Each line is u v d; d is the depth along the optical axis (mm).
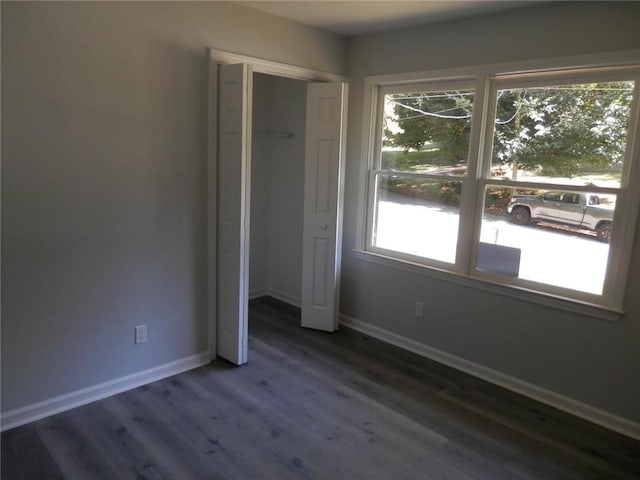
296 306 4695
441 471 2330
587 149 2789
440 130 3471
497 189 3189
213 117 3117
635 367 2662
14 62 2301
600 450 2553
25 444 2391
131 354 2973
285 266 4797
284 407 2838
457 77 3287
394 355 3646
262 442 2490
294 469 2293
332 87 3658
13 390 2521
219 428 2598
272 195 4828
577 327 2855
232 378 3172
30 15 2320
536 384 3064
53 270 2572
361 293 4070
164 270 3053
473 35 3162
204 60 3029
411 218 3709
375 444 2518
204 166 3143
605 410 2789
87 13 2504
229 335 3342
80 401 2777
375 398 2990
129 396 2893
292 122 4492
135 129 2775
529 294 3020
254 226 4797
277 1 3045
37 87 2387
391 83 3674
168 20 2826
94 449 2375
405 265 3689
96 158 2643
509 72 3016
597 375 2803
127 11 2650
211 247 3270
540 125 2971
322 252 3943
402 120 3695
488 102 3188
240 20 3164
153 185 2910
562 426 2766
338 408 2854
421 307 3641
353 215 4039
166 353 3152
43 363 2605
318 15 3293
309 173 3855
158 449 2395
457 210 3416
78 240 2643
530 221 3049
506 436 2643
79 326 2717
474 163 3248
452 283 3430
